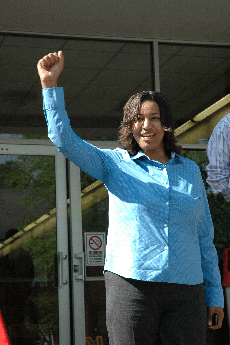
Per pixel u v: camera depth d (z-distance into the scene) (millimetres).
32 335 6613
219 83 7688
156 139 2932
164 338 2715
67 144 2732
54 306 6727
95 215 7059
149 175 2869
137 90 7438
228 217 7328
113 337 2717
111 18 6680
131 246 2732
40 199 6973
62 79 7285
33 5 6172
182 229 2807
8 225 6828
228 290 7113
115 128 7320
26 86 7141
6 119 7035
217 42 7703
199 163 7453
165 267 2699
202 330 2766
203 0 6227
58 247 6883
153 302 2676
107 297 2793
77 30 7059
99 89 7367
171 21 6852
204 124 7523
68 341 6684
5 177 6926
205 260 3156
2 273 6695
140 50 7535
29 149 7031
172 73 7562
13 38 7129
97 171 2896
